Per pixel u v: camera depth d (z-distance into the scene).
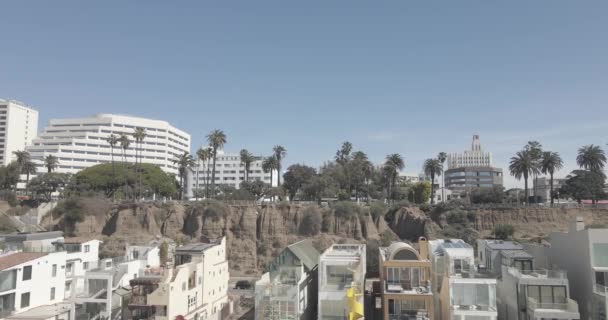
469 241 110.44
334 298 51.91
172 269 54.84
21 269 55.03
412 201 173.38
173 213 132.75
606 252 47.59
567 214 125.94
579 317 45.66
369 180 180.88
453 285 48.03
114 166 171.12
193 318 58.28
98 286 57.53
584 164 145.12
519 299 48.38
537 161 139.25
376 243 110.56
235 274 119.19
